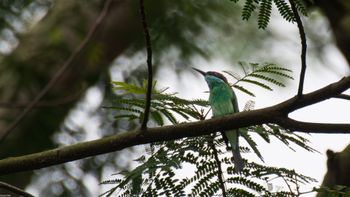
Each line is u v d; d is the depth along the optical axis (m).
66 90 12.79
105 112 13.28
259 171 5.93
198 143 6.34
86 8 12.95
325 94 6.19
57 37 12.41
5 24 11.88
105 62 13.30
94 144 6.61
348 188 5.82
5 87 12.30
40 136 12.99
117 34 13.34
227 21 13.28
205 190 5.92
